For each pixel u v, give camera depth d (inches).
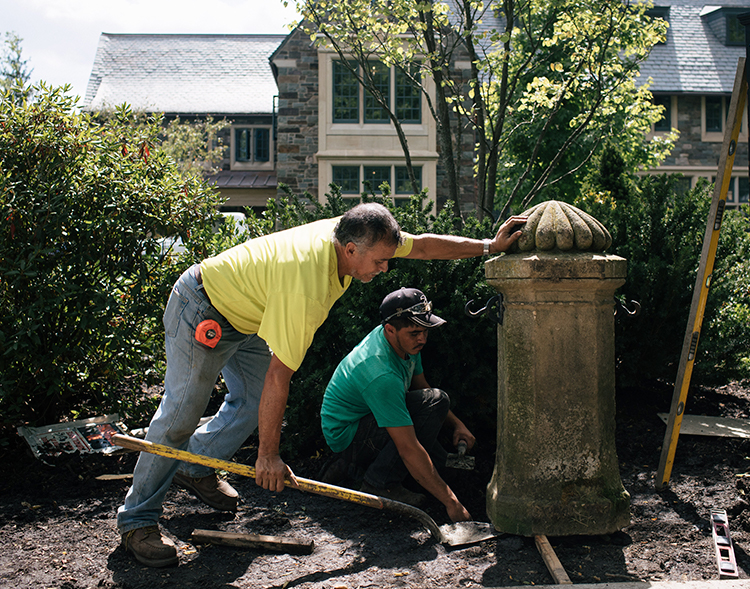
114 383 172.1
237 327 100.0
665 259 178.2
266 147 828.0
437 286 148.2
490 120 259.1
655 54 742.5
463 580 91.8
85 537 106.3
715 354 177.5
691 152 716.0
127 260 156.1
